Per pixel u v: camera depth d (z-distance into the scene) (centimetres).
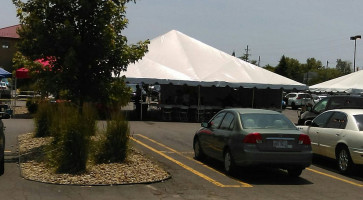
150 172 874
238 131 890
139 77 2127
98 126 989
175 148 1307
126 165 919
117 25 1088
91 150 894
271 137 852
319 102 1631
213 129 1024
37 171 851
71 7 1011
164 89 2503
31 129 1605
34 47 1017
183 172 930
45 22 1019
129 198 688
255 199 712
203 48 2550
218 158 975
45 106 1343
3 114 865
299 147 862
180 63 2355
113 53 1056
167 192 741
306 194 765
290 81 2405
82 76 1059
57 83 1023
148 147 1300
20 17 1029
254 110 971
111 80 1090
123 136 957
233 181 858
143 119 2341
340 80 2372
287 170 949
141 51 1102
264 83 2309
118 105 1063
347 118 1014
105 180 791
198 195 727
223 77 2277
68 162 838
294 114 3472
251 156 839
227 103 2481
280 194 757
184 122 2266
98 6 1036
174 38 2608
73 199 668
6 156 1044
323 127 1097
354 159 944
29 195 684
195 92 2539
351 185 864
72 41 992
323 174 982
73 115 867
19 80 2547
